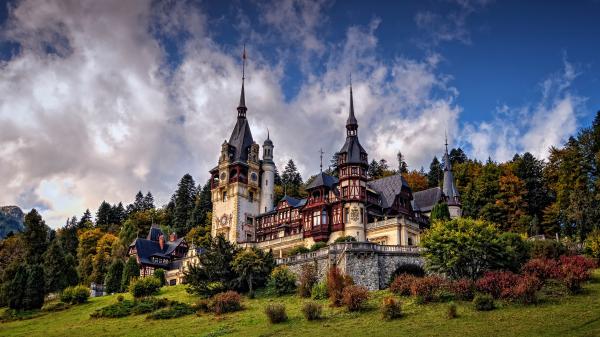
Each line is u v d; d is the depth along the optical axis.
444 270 52.25
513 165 97.12
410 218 80.81
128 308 58.12
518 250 55.25
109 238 117.56
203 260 62.66
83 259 110.88
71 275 82.06
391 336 38.81
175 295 64.69
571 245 58.66
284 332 43.00
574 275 44.88
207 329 46.78
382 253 56.88
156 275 83.56
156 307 57.09
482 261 52.03
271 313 46.47
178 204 137.50
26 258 92.94
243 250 63.09
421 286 47.31
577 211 72.38
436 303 46.12
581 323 36.66
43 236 99.56
